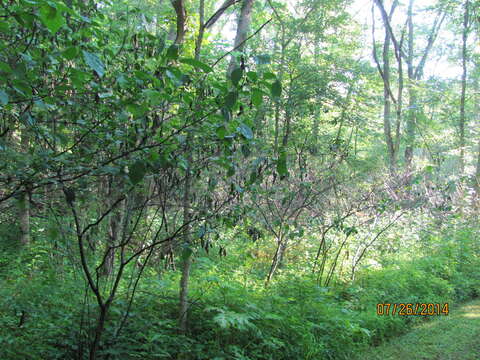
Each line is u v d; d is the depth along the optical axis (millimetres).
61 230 3648
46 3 1714
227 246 7930
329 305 5828
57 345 3955
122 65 3570
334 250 8367
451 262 9430
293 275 6781
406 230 10344
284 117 9016
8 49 2600
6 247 5879
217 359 4191
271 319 4953
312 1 10797
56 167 2973
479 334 6160
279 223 6500
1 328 3863
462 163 15320
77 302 4480
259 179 4012
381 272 7758
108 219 4648
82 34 3145
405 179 8984
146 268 5926
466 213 12336
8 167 2900
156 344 4227
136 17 4191
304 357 4840
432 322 6801
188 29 5219
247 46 9609
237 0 4570
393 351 5598
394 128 18828
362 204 8242
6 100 1961
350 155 8359
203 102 3098
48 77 3250
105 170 2771
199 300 5012
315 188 6977
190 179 4324
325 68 9984
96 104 3234
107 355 3828
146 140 3115
